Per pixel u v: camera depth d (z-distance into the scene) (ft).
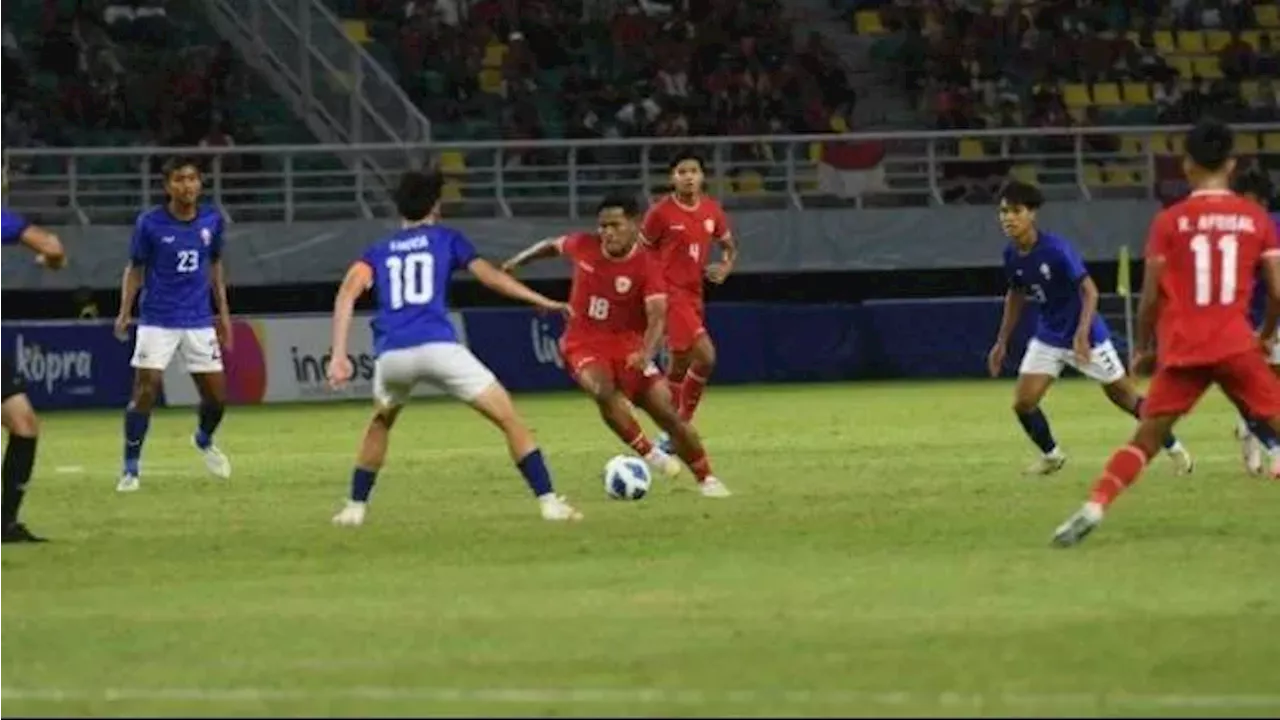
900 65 574.56
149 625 141.90
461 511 211.61
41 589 160.76
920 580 155.43
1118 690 112.98
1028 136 527.40
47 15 523.70
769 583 155.43
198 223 251.80
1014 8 584.81
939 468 254.06
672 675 118.83
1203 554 168.14
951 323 504.84
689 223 271.69
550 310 192.75
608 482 220.23
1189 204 170.91
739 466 260.62
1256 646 125.90
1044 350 239.09
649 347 219.20
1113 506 204.74
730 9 563.89
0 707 113.19
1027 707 108.17
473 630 136.26
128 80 517.55
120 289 484.33
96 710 111.75
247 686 118.01
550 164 526.98
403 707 110.52
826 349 503.20
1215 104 567.59
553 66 555.28
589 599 149.18
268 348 462.19
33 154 460.55
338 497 232.94
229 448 318.65
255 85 526.57
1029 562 164.45
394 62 551.59
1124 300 477.77
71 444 337.31
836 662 122.31
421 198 192.85
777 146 538.88
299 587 159.33
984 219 518.37
